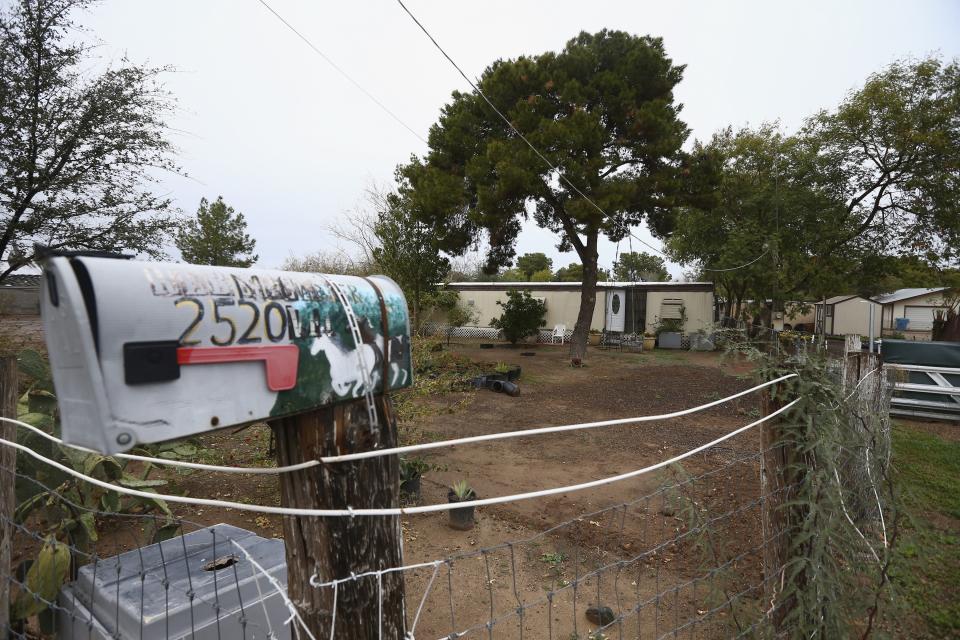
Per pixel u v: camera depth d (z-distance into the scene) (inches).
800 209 565.9
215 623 70.6
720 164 554.3
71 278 30.4
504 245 663.1
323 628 49.3
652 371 541.0
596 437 276.7
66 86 331.0
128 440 31.7
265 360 39.7
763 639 76.5
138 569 80.1
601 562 140.5
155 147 357.1
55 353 33.9
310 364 43.2
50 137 328.2
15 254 338.6
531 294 895.7
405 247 583.5
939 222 541.3
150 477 194.1
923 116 522.0
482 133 582.6
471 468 224.5
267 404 39.9
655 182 534.9
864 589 81.9
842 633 72.3
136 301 32.5
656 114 521.7
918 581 126.3
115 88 335.9
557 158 496.1
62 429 33.9
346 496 49.0
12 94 310.8
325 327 44.6
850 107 548.1
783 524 81.4
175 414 34.2
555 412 344.5
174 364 34.1
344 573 49.4
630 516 169.8
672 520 165.0
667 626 111.4
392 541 52.8
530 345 826.2
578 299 874.8
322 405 44.6
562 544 150.9
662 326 806.5
